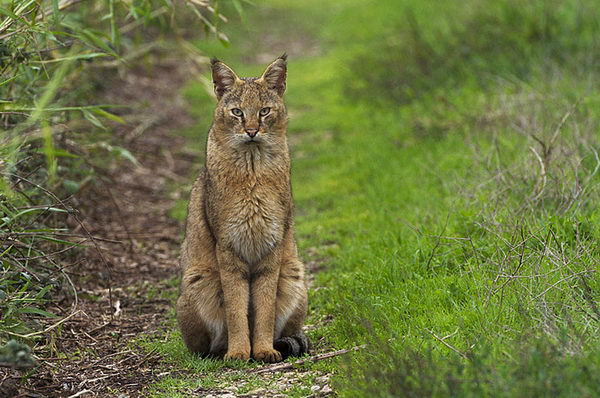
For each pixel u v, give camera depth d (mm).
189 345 9703
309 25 34312
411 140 18562
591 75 16891
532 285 8797
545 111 14773
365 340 8609
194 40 30219
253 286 9531
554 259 9297
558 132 12453
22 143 10117
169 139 21781
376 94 22797
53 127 12664
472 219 11570
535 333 7406
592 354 6926
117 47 12297
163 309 11680
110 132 16844
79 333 10398
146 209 17031
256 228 9305
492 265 9805
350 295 10531
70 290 11438
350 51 28375
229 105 9422
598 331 7582
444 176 14875
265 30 33844
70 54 11641
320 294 11430
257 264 9469
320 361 8797
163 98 25281
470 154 14961
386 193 15578
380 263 11359
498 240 10445
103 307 11594
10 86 11000
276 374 8656
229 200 9258
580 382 6320
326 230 14727
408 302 9625
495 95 17875
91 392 8406
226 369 9031
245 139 9195
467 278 9797
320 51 30406
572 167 11617
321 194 16953
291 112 23906
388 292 10383
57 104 10617
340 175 17922
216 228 9352
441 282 9953
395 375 6738
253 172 9281
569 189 11406
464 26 22828
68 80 14500
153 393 8320
